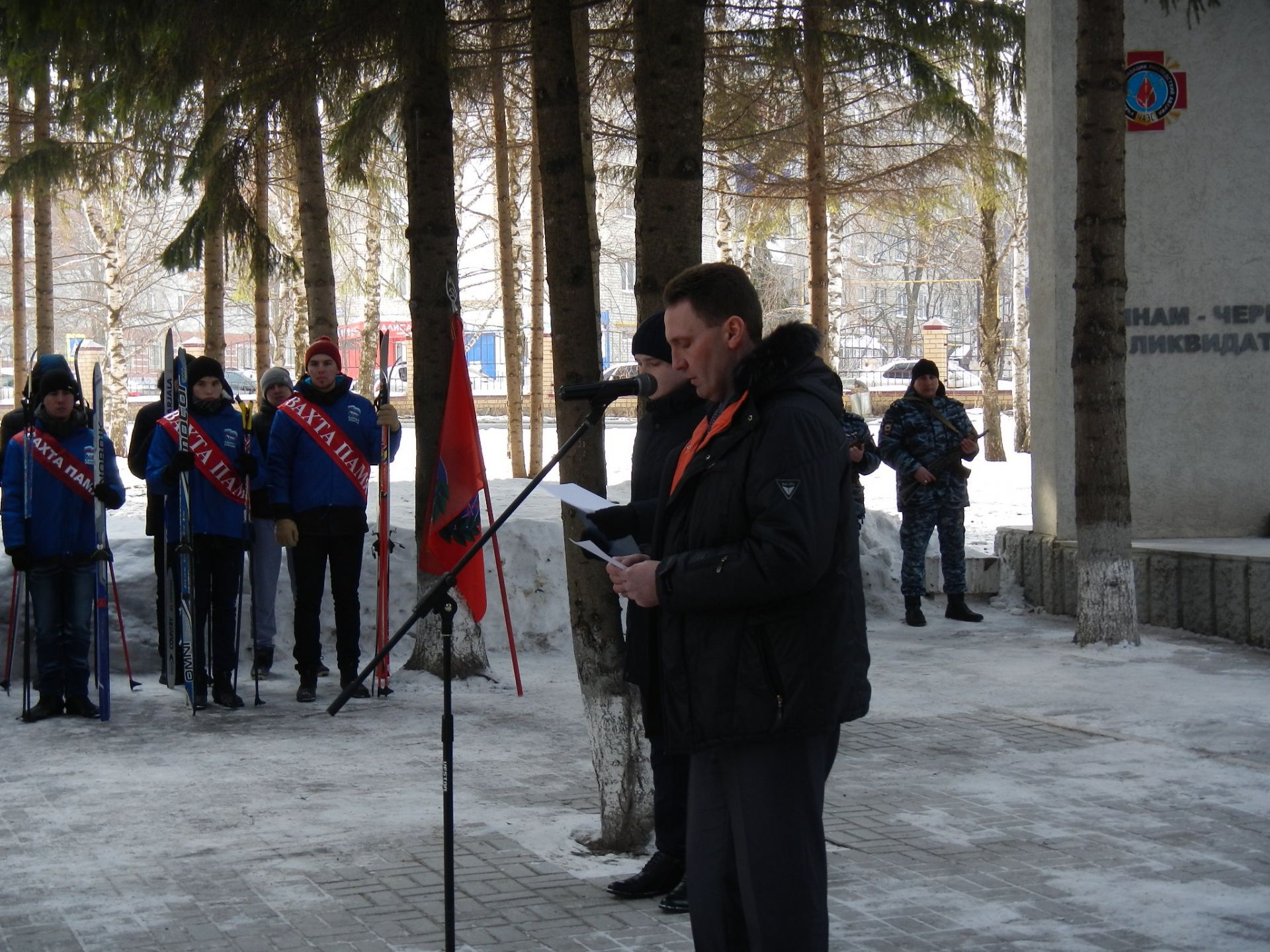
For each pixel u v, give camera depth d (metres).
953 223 28.80
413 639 9.77
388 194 17.59
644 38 5.73
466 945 4.16
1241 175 11.55
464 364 8.50
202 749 6.99
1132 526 10.85
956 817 5.56
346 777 6.37
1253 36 11.52
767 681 3.03
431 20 7.97
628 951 4.10
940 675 8.82
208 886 4.75
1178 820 5.52
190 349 44.53
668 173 5.38
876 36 11.95
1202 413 11.60
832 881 4.73
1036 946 4.11
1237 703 7.79
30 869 4.98
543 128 5.61
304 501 8.32
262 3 7.97
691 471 3.18
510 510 3.88
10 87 13.97
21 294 19.94
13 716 7.88
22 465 7.74
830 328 24.41
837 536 3.07
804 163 16.91
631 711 5.16
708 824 3.21
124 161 15.01
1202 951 4.08
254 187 12.12
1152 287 11.59
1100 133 9.38
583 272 5.64
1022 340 28.83
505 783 6.26
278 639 9.49
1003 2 13.11
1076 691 8.23
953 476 11.06
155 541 8.88
